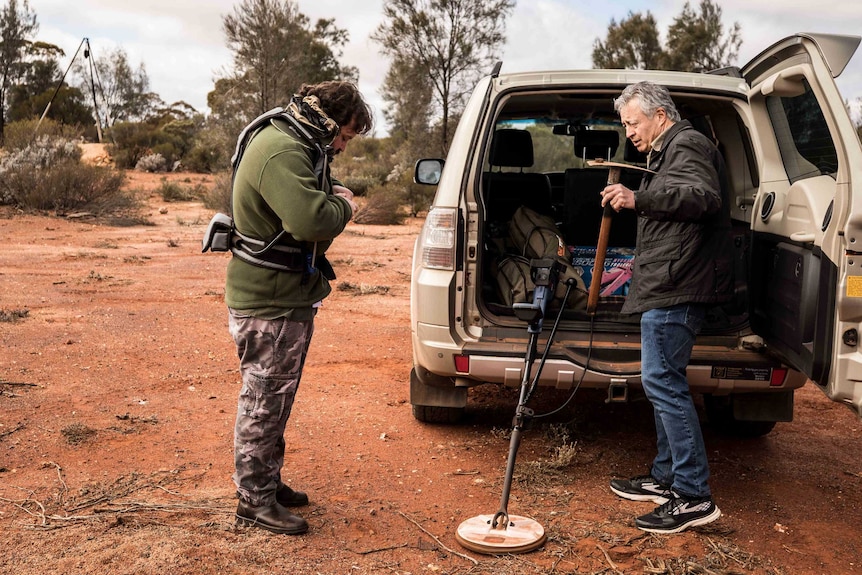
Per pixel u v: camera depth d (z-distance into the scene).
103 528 3.09
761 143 3.84
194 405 4.77
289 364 3.08
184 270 9.91
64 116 41.22
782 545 3.25
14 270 9.34
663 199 3.11
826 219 3.02
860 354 2.92
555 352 3.72
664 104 3.36
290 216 2.83
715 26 26.44
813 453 4.40
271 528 3.13
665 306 3.27
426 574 2.89
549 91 3.99
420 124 23.59
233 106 27.33
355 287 9.14
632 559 3.07
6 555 2.84
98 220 15.38
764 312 3.65
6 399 4.67
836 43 2.94
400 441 4.34
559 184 5.76
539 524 3.24
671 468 3.56
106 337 6.30
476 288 3.89
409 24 22.16
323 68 36.97
